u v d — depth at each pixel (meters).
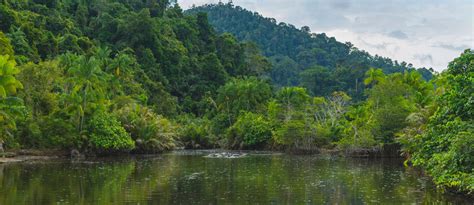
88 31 116.75
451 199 24.12
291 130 63.97
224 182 30.98
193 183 30.41
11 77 39.38
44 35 88.56
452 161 25.23
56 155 51.81
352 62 170.50
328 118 78.25
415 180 32.31
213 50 139.50
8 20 83.62
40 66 56.94
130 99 68.31
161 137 66.12
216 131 87.25
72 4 124.25
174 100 103.75
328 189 27.94
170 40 125.19
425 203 23.06
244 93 91.88
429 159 29.38
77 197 24.17
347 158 54.78
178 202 23.28
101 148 54.78
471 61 31.84
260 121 77.06
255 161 49.91
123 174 35.38
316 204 23.03
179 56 122.25
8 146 48.09
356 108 73.81
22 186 27.84
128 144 55.09
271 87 125.25
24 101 51.62
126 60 82.94
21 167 39.88
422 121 43.19
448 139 27.22
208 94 110.38
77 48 93.12
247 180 32.12
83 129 52.91
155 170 38.88
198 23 148.12
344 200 24.06
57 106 54.50
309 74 158.12
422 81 66.25
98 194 25.28
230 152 69.12
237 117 87.06
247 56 148.12
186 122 93.94
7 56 39.72
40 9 103.75
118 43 114.12
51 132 50.81
